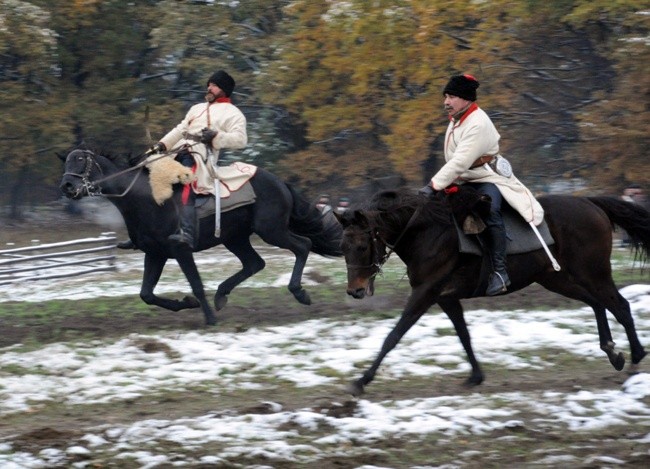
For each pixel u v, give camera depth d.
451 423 9.27
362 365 12.34
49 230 43.28
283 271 24.53
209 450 8.59
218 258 30.14
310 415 9.42
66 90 42.75
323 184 41.72
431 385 11.41
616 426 9.27
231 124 15.57
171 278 23.72
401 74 32.12
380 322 15.07
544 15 32.28
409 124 32.31
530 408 9.97
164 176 15.08
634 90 32.03
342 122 36.19
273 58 40.28
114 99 43.19
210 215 15.53
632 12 30.22
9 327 15.46
